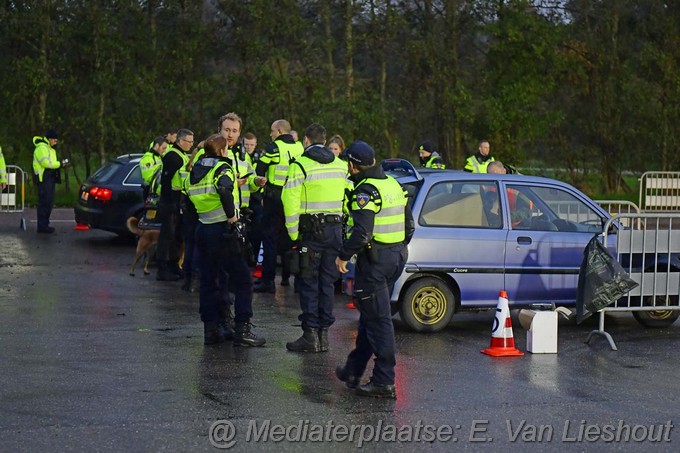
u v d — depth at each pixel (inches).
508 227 682.2
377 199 480.1
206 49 1844.2
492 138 1957.4
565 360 589.6
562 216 705.0
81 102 1756.9
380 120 1871.3
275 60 1854.1
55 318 682.8
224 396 480.4
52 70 1752.0
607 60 2059.5
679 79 2050.9
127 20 1792.6
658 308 670.5
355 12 1907.0
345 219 589.0
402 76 1958.7
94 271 934.4
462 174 691.4
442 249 664.4
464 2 1952.5
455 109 1923.0
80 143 1782.7
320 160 581.9
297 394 488.7
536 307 628.1
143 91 1766.7
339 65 1918.1
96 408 453.4
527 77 1968.5
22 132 1763.0
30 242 1137.4
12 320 671.1
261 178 776.9
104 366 538.9
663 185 1692.9
